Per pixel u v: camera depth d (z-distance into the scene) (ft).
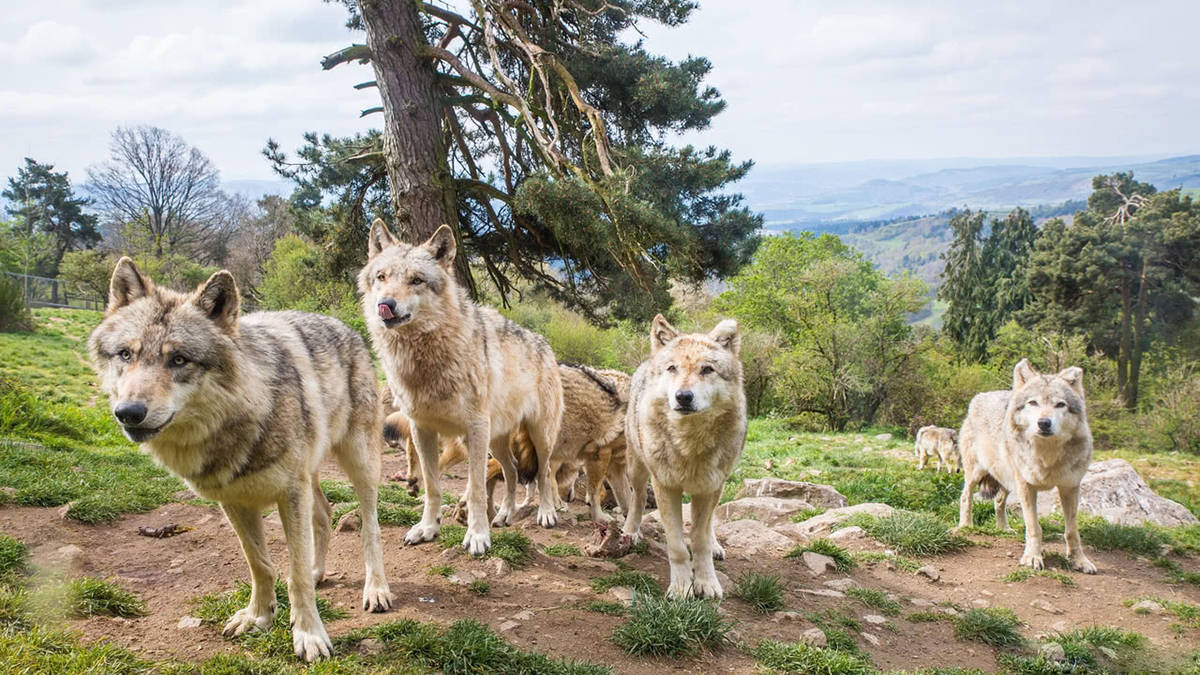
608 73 54.75
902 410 130.41
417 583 17.46
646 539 22.38
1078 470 24.22
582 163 51.90
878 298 133.39
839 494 35.09
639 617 15.93
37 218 248.11
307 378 14.39
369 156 55.67
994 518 31.22
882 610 19.66
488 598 16.99
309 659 13.12
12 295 125.70
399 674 12.91
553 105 54.34
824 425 118.21
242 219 243.19
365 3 47.34
